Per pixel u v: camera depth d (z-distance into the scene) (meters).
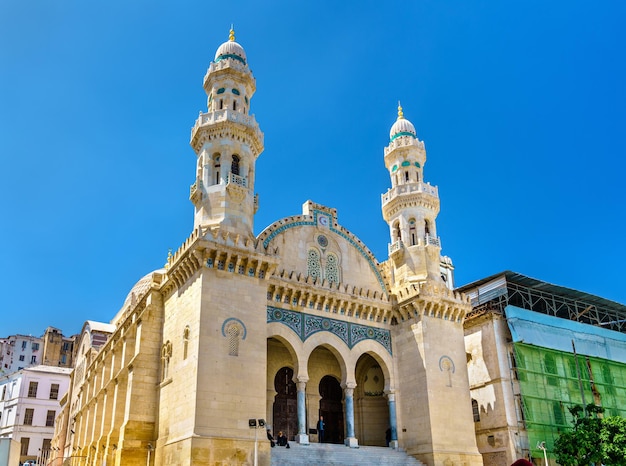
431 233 57.09
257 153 50.88
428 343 50.66
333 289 50.91
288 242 51.59
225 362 40.12
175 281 45.66
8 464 34.91
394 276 56.50
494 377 57.00
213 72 52.31
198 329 40.00
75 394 82.88
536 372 58.34
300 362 46.91
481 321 59.81
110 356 59.22
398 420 50.56
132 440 43.47
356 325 51.81
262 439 39.47
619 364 66.94
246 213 46.72
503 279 61.72
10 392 104.00
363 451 46.75
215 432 37.88
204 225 45.31
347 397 48.75
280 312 47.59
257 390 40.69
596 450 49.28
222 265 42.84
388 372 51.91
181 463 37.34
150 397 45.56
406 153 60.66
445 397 49.56
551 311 69.50
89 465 54.62
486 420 56.88
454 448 48.09
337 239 55.03
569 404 59.41
